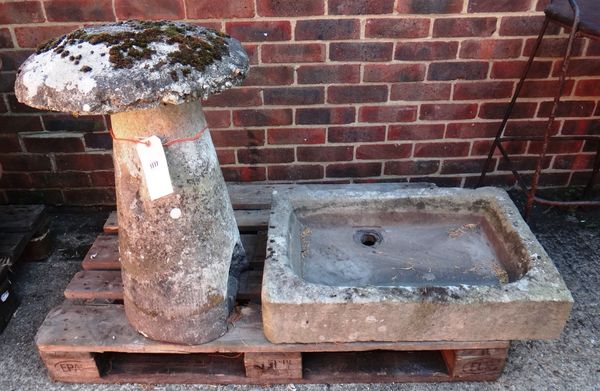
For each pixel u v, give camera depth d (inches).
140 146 51.7
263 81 86.0
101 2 79.6
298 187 80.0
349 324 57.5
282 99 87.6
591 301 77.6
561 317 56.9
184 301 58.9
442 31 82.4
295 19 80.7
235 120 89.4
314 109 88.8
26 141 91.0
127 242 57.9
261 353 62.3
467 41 83.5
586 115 91.7
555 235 91.2
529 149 95.7
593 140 94.4
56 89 44.5
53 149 92.0
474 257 69.6
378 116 90.0
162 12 80.5
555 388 64.6
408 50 83.9
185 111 53.7
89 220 96.9
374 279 66.0
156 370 66.1
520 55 85.3
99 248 76.0
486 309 56.3
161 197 55.1
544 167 98.3
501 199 73.1
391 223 76.4
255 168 94.7
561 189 101.0
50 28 81.4
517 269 63.6
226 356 68.0
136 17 81.0
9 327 74.7
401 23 81.4
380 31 82.0
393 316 56.9
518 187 100.0
